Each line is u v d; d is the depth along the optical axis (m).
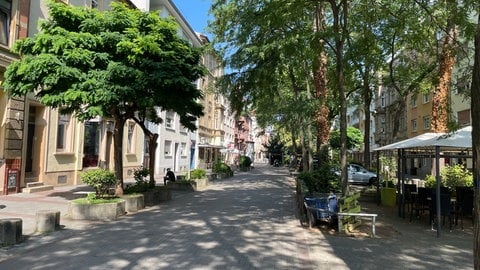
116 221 11.09
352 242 8.94
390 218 12.70
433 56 17.09
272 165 81.00
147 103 12.66
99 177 12.26
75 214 11.23
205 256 7.33
